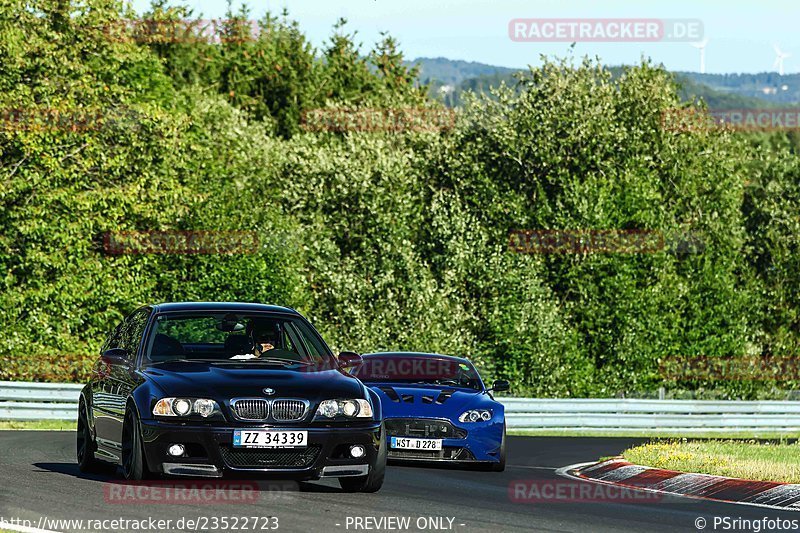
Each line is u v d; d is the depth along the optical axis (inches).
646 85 5108.3
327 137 5265.8
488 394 1759.4
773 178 5866.1
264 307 1270.9
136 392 1117.1
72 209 3518.7
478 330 4190.5
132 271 3666.3
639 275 4473.4
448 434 1619.1
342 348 4020.7
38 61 3575.3
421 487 1305.4
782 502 1288.1
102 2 3764.8
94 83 3695.9
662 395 3329.2
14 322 3467.0
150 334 1210.6
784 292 5187.0
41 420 2593.5
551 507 1149.7
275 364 1187.3
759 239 5324.8
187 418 1076.5
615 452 2229.3
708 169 5064.0
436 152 5044.3
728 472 1483.8
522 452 2212.1
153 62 4655.5
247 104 7101.4
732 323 4621.1
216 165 4372.5
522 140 4849.9
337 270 4229.8
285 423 1087.6
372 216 4495.6
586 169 4783.5
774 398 4621.1
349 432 1109.1
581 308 4416.8
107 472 1332.4
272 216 3927.2
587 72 5108.3
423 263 4350.4
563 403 3063.5
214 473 1070.4
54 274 3535.9
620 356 4365.2
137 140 3681.1
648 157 4822.8
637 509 1167.0
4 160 3535.9
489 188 4744.1
